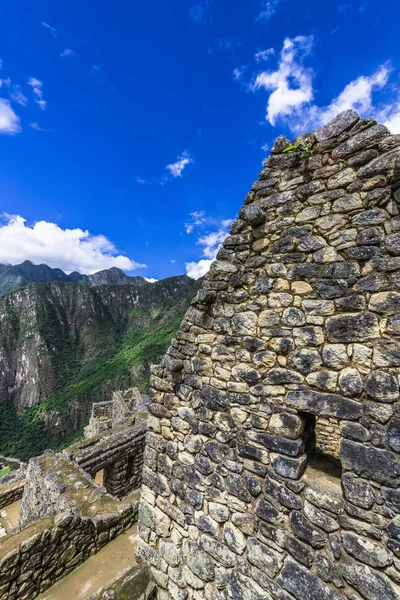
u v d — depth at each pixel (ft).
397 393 6.98
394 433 6.97
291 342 8.82
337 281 8.14
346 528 7.55
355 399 7.60
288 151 9.39
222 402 10.23
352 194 8.09
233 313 10.22
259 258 9.73
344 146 8.29
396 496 6.86
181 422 11.48
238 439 9.78
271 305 9.34
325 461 9.53
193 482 10.92
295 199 9.14
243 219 10.23
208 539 10.31
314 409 8.22
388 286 7.34
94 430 58.29
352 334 7.76
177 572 11.23
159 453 12.23
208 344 10.79
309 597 7.92
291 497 8.54
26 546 13.74
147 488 12.66
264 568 8.89
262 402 9.29
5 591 12.98
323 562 7.83
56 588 14.64
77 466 24.04
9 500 31.40
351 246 8.00
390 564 6.84
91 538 16.83
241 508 9.57
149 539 12.48
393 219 7.38
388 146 7.55
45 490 22.34
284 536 8.57
